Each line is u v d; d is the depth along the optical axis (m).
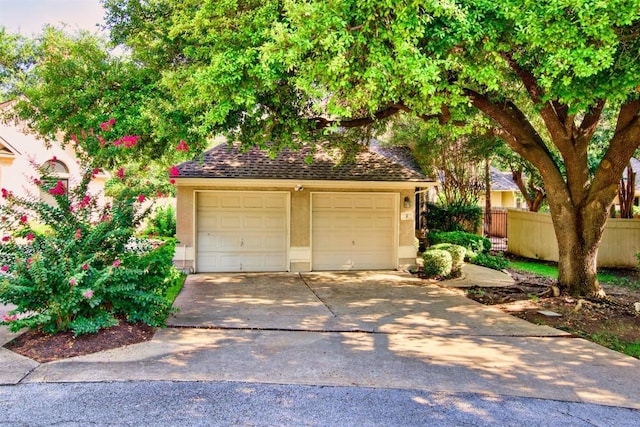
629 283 11.11
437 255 10.95
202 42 6.90
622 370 5.09
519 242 15.64
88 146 8.01
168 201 20.41
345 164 12.18
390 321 7.09
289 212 11.67
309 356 5.39
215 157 11.77
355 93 5.88
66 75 8.44
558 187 8.47
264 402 4.12
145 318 6.12
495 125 9.22
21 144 15.12
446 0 4.94
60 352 5.18
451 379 4.75
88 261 5.61
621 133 7.79
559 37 4.99
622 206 15.44
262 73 5.76
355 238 12.16
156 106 7.53
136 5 8.80
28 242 5.98
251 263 11.63
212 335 6.16
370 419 3.84
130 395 4.20
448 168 16.14
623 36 5.20
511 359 5.41
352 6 5.38
